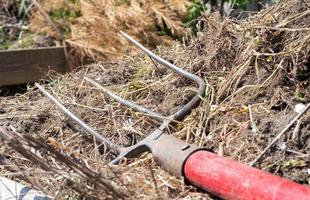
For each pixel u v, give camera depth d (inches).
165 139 79.4
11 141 65.9
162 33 187.2
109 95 102.6
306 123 77.7
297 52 86.2
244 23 99.8
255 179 66.1
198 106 92.3
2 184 79.7
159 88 102.3
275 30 91.4
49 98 106.0
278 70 87.2
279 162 74.9
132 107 96.6
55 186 76.5
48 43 194.9
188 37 145.9
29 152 67.7
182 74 99.0
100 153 91.9
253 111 84.8
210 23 105.0
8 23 209.6
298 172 73.0
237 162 71.7
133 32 184.1
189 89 98.0
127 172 75.4
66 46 180.1
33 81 172.7
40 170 76.5
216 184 69.4
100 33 185.3
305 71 86.4
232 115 86.3
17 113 108.3
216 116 88.0
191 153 74.2
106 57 178.5
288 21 91.5
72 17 201.3
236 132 83.0
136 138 92.4
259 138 79.5
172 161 75.1
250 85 89.3
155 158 78.4
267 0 165.8
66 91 112.7
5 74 168.4
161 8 186.9
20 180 82.1
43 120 103.9
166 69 108.1
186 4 184.1
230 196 67.7
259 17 99.1
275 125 80.2
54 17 203.3
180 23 181.2
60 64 178.2
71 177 69.9
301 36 88.4
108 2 193.8
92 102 105.0
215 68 99.1
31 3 209.6
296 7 93.0
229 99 90.4
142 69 112.3
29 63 171.9
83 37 185.0
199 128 87.4
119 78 112.9
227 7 178.9
